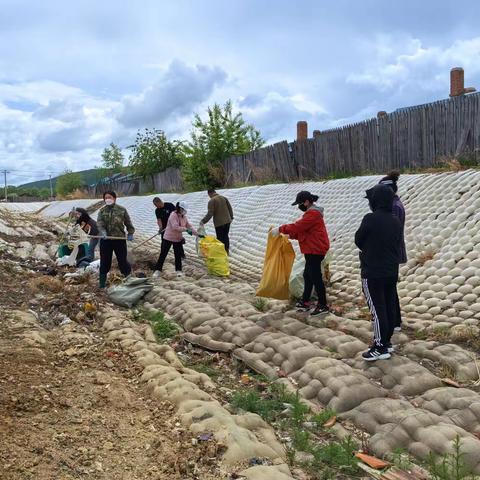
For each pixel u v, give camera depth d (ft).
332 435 15.60
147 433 14.40
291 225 25.02
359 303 27.58
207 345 22.63
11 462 11.98
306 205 25.41
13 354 18.84
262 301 28.17
